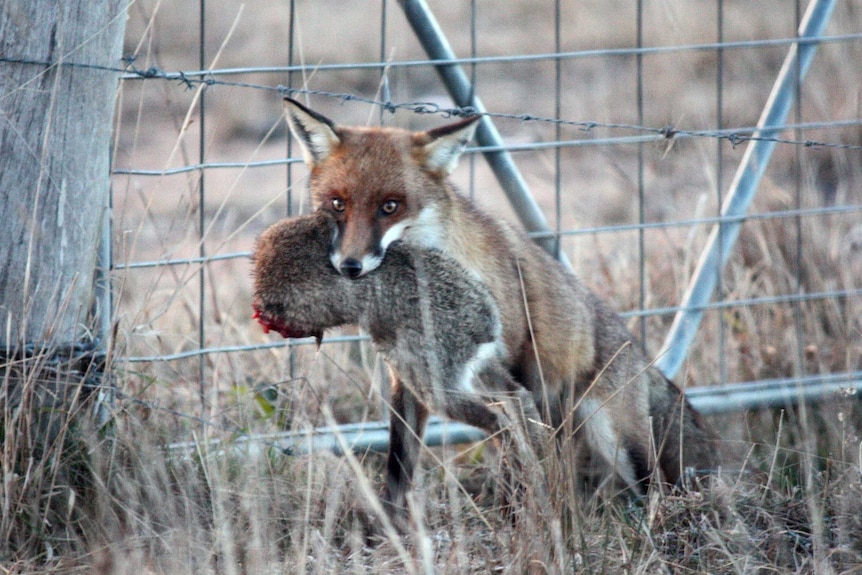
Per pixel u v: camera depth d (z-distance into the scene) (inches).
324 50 1110.4
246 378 432.1
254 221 698.2
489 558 279.7
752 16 1008.2
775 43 470.0
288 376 418.0
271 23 1237.1
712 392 452.4
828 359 465.4
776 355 488.7
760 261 540.1
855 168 586.9
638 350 430.9
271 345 403.2
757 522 325.1
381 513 271.1
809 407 450.6
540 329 393.1
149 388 387.2
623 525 315.3
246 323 492.7
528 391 370.9
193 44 1150.3
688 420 412.5
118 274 400.5
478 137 439.8
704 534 309.3
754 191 475.2
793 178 687.1
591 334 407.2
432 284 337.7
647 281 529.3
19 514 298.4
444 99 934.4
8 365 308.2
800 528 324.2
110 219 358.9
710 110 872.9
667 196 677.3
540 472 294.8
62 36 315.6
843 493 319.6
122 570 264.4
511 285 388.5
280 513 313.1
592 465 411.2
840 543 295.6
